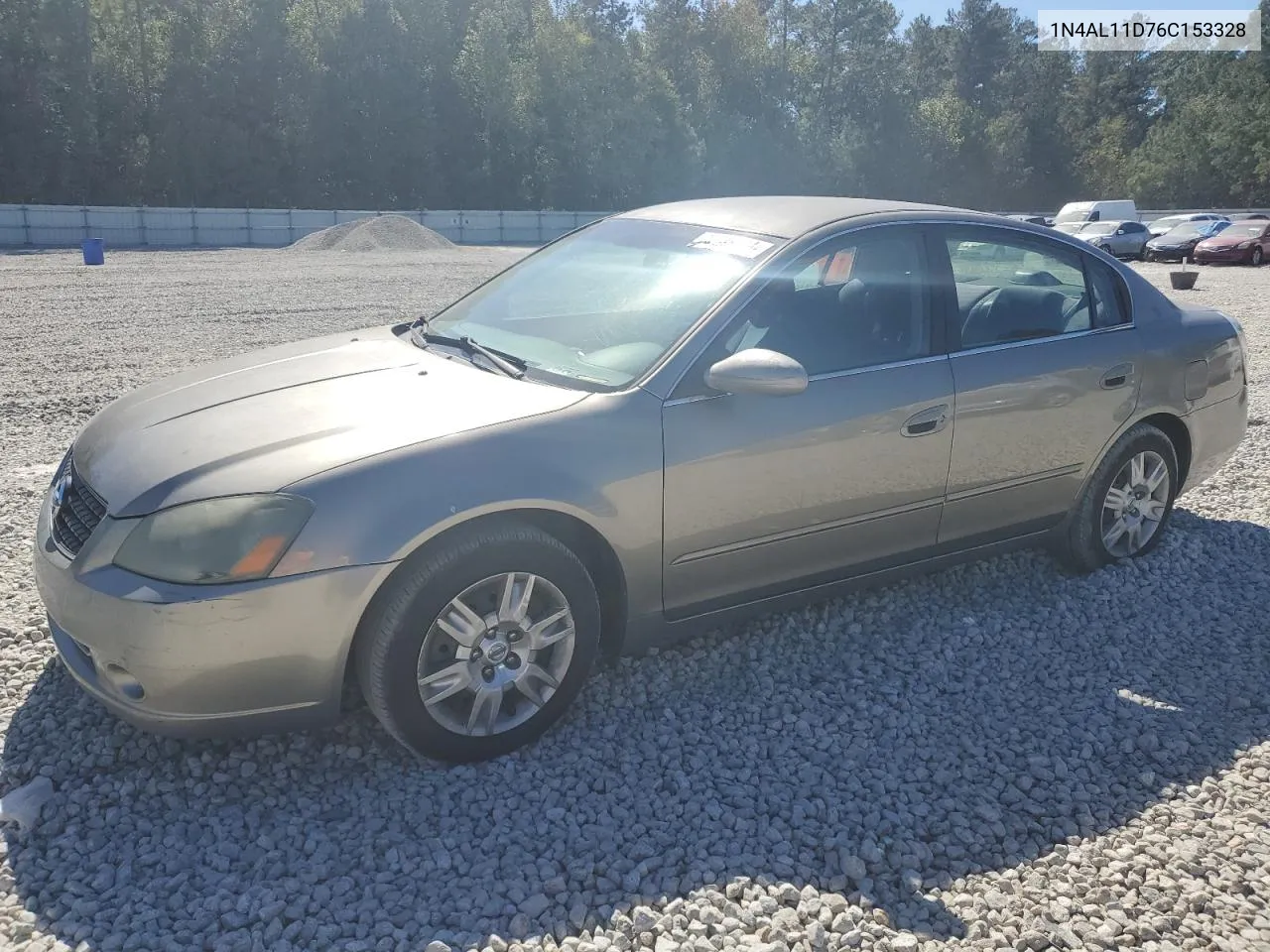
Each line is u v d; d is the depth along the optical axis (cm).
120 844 282
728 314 361
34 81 5109
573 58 6412
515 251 3869
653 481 337
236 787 308
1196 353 493
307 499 290
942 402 399
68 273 2272
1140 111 9481
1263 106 7081
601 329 379
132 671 285
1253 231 3016
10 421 783
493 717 321
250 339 1240
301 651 289
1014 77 9269
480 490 305
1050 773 329
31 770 313
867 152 7644
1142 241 3425
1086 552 475
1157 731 354
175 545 285
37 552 324
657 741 340
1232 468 670
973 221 435
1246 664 404
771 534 368
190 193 5572
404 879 270
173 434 324
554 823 295
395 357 386
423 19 6147
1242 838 296
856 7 8312
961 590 467
